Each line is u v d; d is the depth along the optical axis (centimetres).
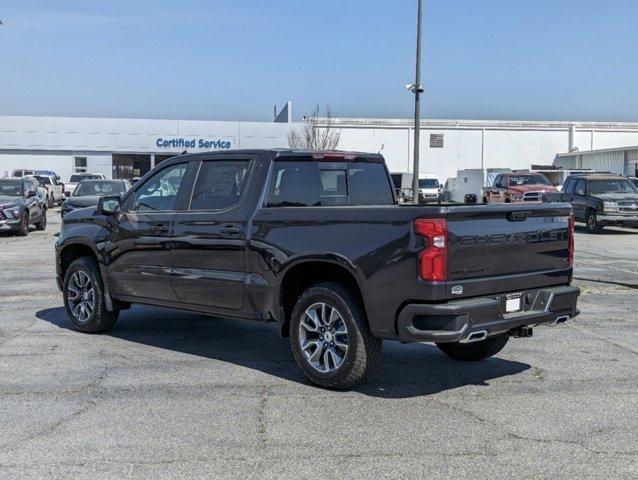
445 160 5741
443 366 709
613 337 842
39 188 2580
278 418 551
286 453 482
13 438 507
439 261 551
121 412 564
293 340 640
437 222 551
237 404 585
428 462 468
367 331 598
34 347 779
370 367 605
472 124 5734
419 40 2498
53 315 963
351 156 743
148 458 473
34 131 5175
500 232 589
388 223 573
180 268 727
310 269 643
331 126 5562
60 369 689
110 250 798
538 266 623
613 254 1812
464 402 593
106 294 816
